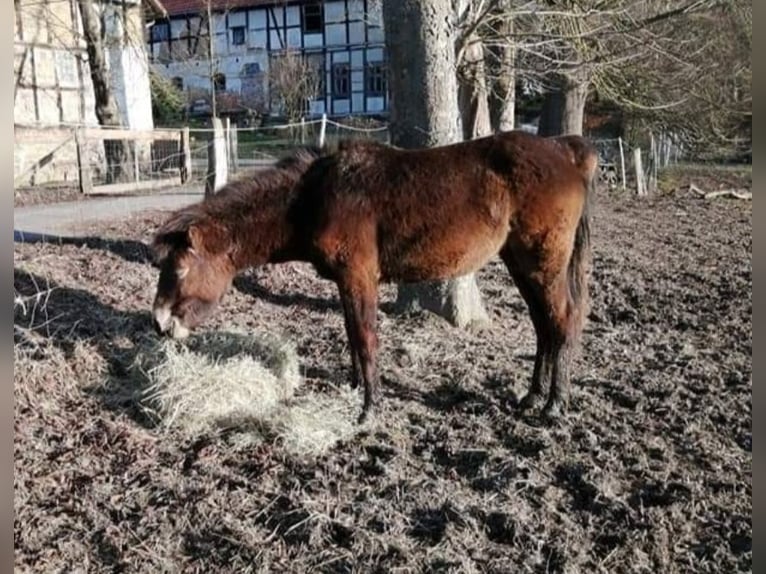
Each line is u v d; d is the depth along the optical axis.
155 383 3.94
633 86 9.92
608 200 14.27
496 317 5.89
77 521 2.96
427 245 3.66
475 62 7.29
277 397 3.94
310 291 6.27
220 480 3.26
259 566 2.70
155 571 2.68
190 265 3.84
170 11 29.91
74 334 4.63
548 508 3.05
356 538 2.84
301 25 30.59
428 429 3.75
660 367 4.67
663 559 2.74
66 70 14.87
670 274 7.55
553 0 7.53
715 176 19.00
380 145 3.86
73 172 13.81
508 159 3.63
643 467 3.36
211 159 7.95
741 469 3.35
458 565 2.69
